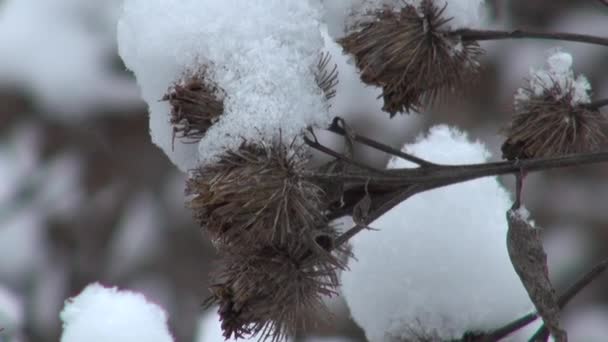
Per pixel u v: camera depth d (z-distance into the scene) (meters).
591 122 0.60
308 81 0.57
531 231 0.57
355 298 0.63
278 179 0.56
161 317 0.63
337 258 0.57
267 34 0.57
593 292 1.03
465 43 0.59
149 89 0.58
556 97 0.60
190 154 0.58
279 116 0.56
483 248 0.62
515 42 0.92
